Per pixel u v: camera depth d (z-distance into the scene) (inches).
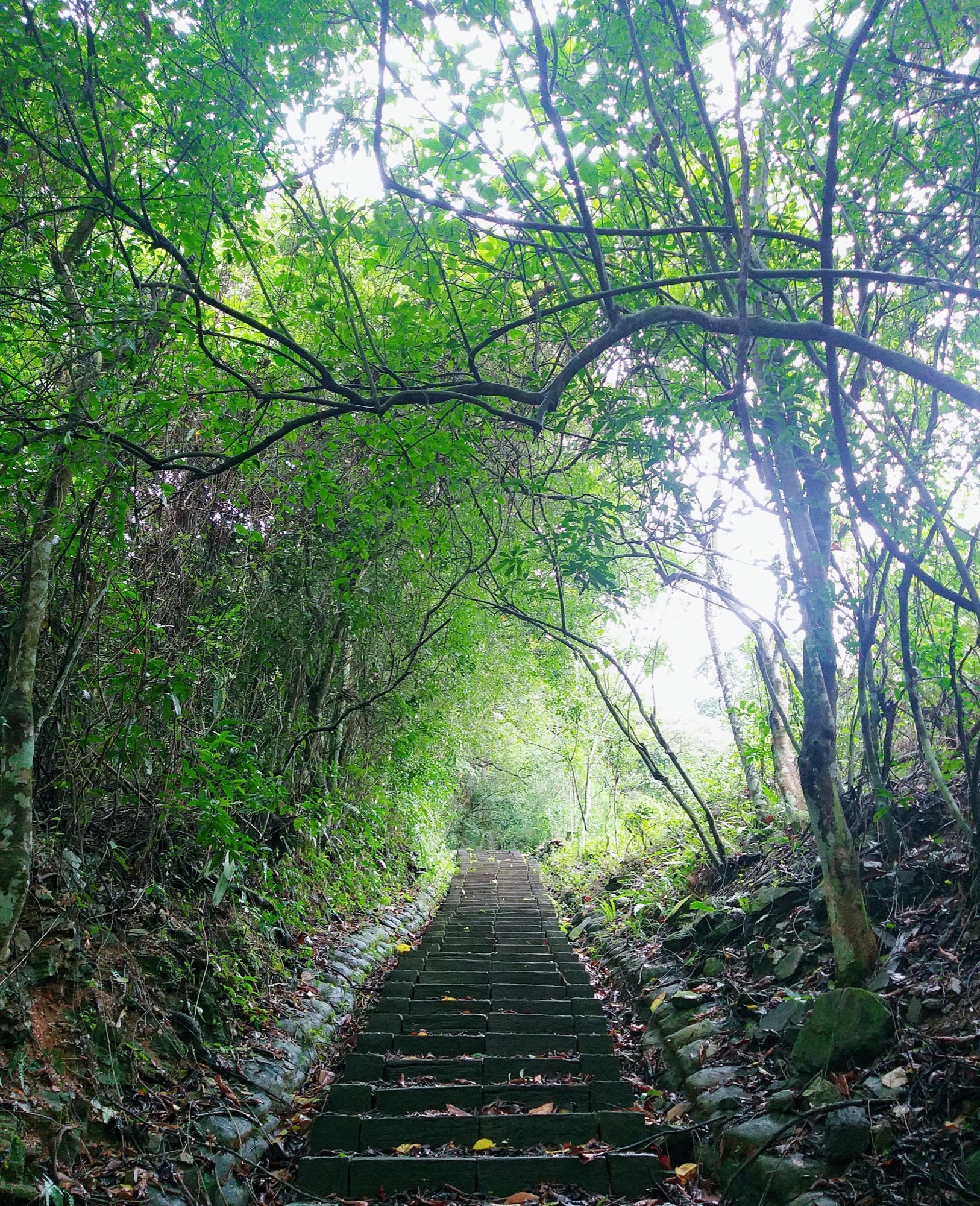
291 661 241.8
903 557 117.3
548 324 171.2
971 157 133.3
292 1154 137.0
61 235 160.4
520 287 179.3
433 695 319.3
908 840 159.6
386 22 102.0
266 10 117.7
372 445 160.4
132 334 131.0
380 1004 208.8
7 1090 105.5
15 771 118.7
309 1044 172.9
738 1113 127.0
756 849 233.6
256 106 127.1
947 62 132.5
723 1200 115.7
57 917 130.9
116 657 158.4
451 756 469.7
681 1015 171.8
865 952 136.1
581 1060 167.9
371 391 118.8
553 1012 206.1
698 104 106.2
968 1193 89.3
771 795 270.1
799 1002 141.1
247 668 209.5
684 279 105.1
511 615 232.1
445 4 113.8
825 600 139.4
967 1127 96.7
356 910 284.4
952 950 127.0
